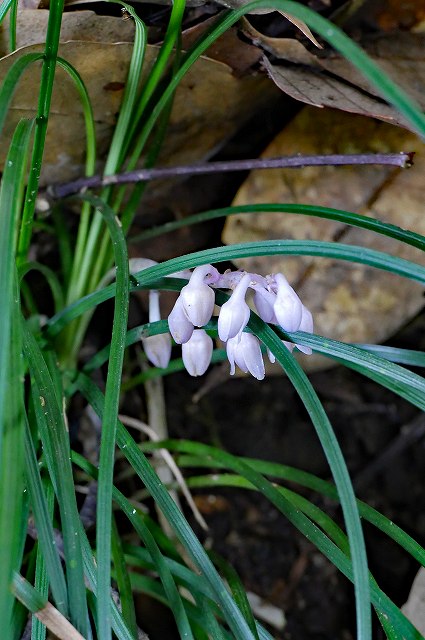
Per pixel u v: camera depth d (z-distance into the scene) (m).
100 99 0.26
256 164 0.26
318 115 0.27
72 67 0.24
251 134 0.29
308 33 0.24
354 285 0.27
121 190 0.27
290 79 0.25
